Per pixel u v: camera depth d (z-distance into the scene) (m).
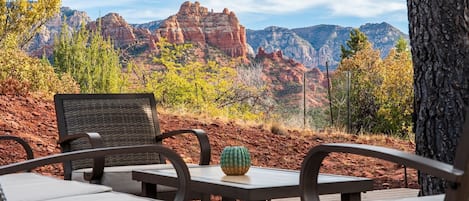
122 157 4.59
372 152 1.91
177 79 14.95
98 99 4.71
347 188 3.01
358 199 3.07
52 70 10.12
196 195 3.82
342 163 8.48
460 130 3.57
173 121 9.73
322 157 2.22
